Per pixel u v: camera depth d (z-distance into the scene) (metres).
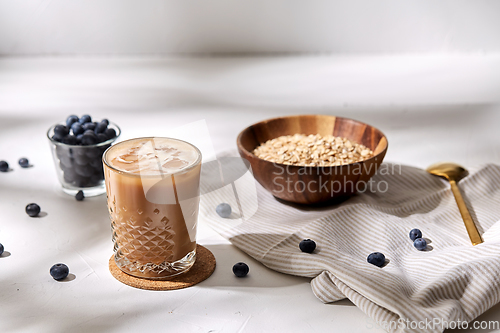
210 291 0.66
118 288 0.67
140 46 1.75
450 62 1.68
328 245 0.69
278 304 0.65
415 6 1.72
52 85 1.41
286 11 1.72
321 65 1.67
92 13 1.68
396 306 0.60
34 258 0.71
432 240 0.72
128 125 1.10
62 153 0.80
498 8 1.72
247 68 1.63
